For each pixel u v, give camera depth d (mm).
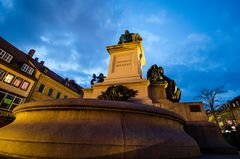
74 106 2748
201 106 6062
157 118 3115
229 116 37469
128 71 8203
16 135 2488
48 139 2244
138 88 6902
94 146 2166
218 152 4805
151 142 2424
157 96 7191
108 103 2785
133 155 2191
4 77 21812
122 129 2537
